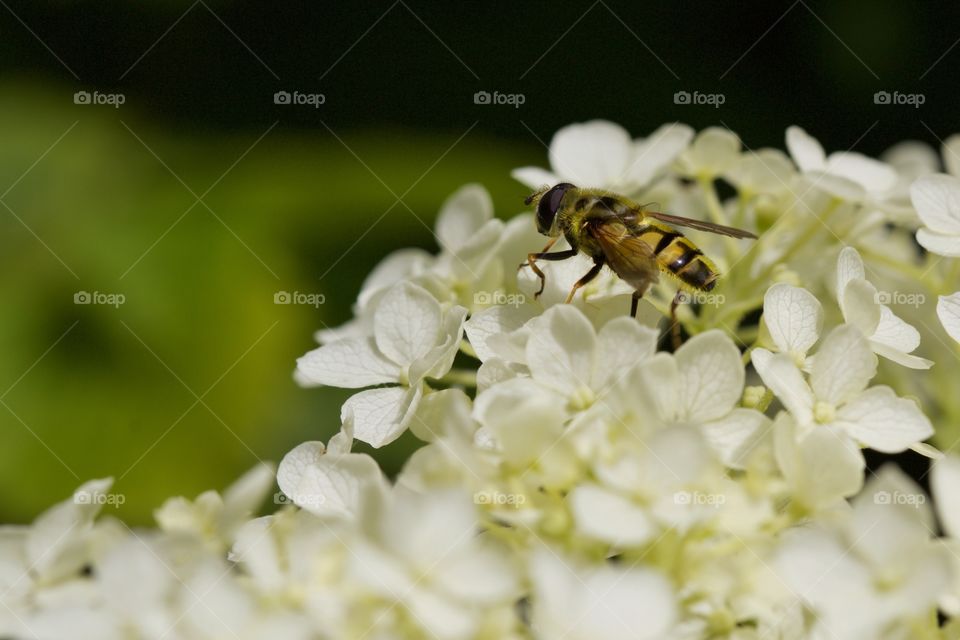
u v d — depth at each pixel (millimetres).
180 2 206
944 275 171
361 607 132
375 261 202
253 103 206
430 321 153
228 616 133
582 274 161
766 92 207
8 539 139
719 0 208
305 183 204
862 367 143
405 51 209
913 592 133
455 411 138
